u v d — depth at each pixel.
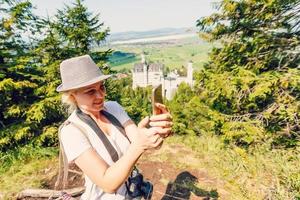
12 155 6.05
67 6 8.95
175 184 4.14
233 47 6.76
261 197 3.69
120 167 1.05
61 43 8.52
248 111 6.55
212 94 6.61
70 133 1.38
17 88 7.34
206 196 3.81
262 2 5.61
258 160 4.65
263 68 6.50
